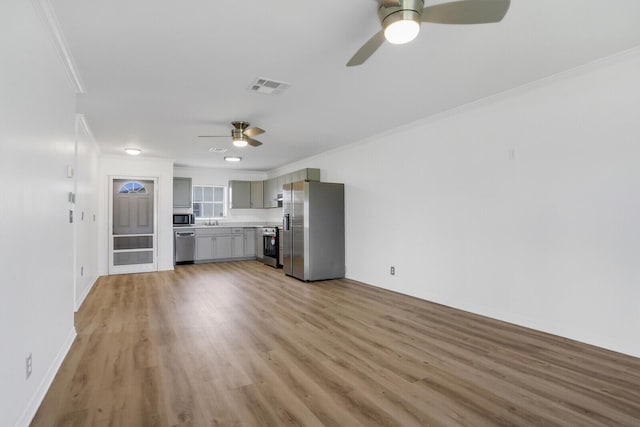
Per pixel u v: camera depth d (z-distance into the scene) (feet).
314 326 11.01
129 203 21.31
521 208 10.80
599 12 6.75
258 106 12.08
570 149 9.62
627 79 8.55
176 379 7.47
